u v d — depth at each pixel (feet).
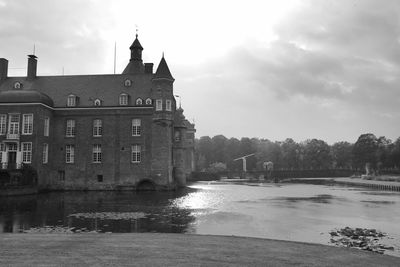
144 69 241.96
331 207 127.13
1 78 213.25
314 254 45.16
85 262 36.76
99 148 198.08
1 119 182.91
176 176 230.07
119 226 83.35
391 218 102.37
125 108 197.06
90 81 211.20
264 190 213.46
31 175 174.70
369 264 41.63
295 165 613.11
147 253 41.60
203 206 123.54
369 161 507.30
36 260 37.22
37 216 97.81
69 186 196.54
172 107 204.54
